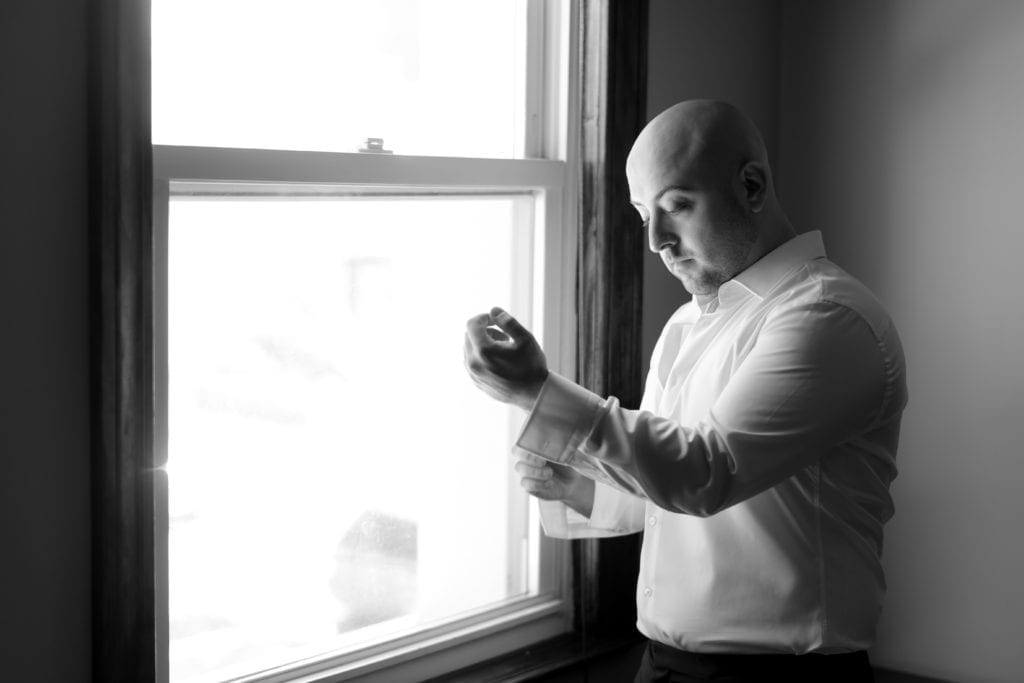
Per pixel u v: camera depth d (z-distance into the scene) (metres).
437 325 2.02
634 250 2.05
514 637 2.05
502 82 2.04
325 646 1.86
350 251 1.85
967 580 2.41
